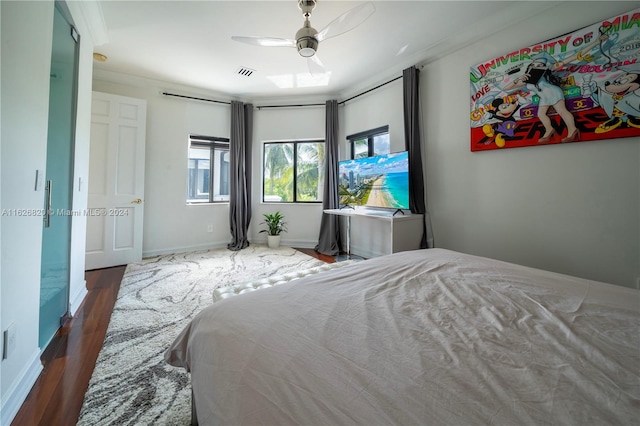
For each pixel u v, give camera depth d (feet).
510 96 7.39
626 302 2.95
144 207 12.21
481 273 3.96
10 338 3.63
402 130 10.70
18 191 3.84
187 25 8.14
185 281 8.94
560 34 6.57
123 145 10.79
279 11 7.47
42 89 4.50
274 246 14.12
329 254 12.94
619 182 5.88
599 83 6.00
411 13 7.54
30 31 4.10
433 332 2.33
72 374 4.44
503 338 2.24
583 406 1.51
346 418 1.47
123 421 3.52
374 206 10.73
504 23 7.49
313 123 14.34
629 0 5.65
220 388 1.91
